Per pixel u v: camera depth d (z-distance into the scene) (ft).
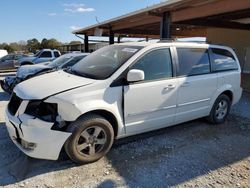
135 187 10.07
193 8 26.48
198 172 11.34
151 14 27.96
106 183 10.28
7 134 14.82
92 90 11.46
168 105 14.16
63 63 26.50
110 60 13.52
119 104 12.25
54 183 10.18
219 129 16.99
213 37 54.44
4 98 25.35
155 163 12.00
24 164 11.50
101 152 12.05
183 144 14.30
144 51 13.19
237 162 12.42
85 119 11.28
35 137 10.39
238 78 18.43
